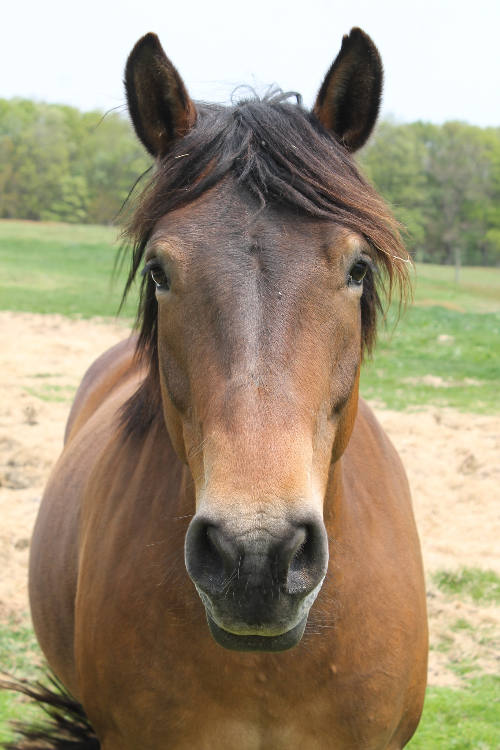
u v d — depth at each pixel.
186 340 1.58
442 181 63.38
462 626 4.25
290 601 1.34
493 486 6.46
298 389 1.45
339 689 1.80
